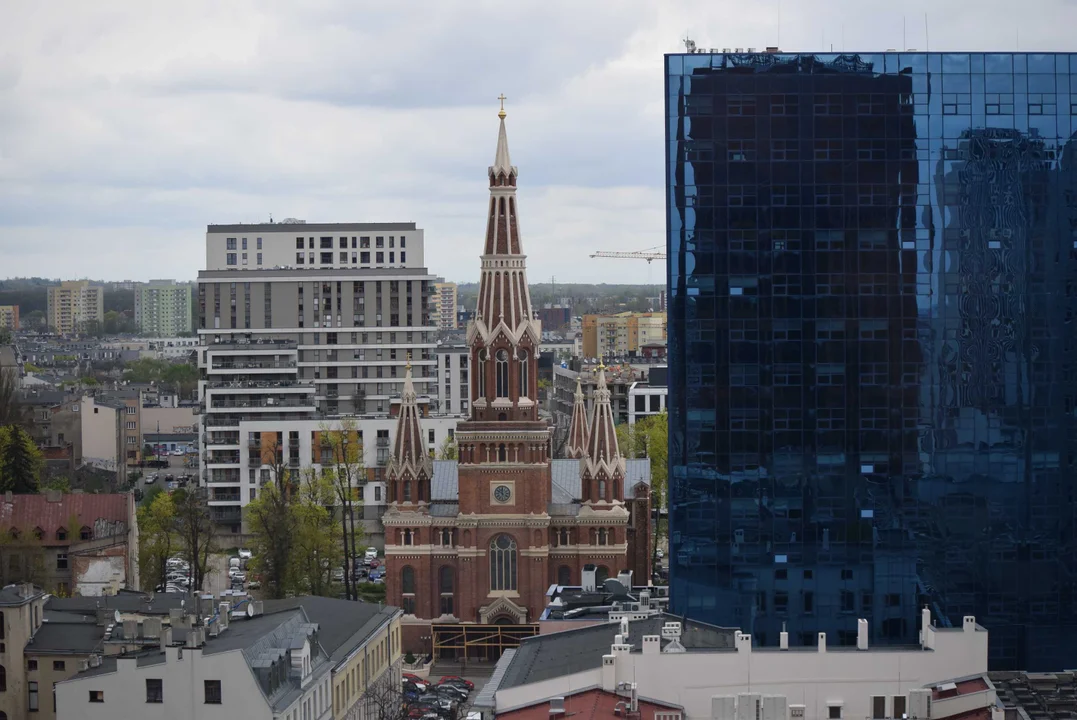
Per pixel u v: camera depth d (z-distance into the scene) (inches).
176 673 6560.0
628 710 5733.3
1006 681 7514.8
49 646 7623.0
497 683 6382.9
